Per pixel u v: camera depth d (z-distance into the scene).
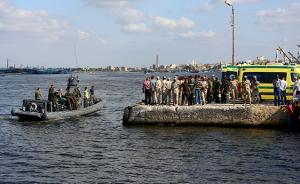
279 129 26.30
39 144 23.72
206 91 29.64
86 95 37.94
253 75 30.55
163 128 27.45
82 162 19.45
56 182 16.44
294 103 25.83
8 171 17.94
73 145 23.34
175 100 28.77
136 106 28.70
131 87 95.56
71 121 32.84
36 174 17.52
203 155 20.34
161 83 29.36
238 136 24.45
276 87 27.25
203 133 25.47
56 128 29.38
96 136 26.02
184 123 27.62
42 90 80.50
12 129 28.91
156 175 17.23
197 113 27.38
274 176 16.84
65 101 35.38
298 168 17.88
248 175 17.03
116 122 32.34
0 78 178.75
